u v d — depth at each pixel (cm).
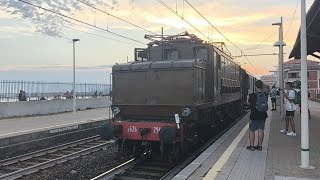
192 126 1219
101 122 2211
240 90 2553
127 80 1266
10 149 1501
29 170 1188
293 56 2448
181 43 1384
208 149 1169
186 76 1179
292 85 1517
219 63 1516
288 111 1478
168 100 1199
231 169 900
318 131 1595
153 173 1115
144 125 1177
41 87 3266
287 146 1220
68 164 1310
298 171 874
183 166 1150
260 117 1140
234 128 1752
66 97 3600
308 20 1484
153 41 1405
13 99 2845
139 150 1270
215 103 1438
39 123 2127
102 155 1448
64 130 1870
